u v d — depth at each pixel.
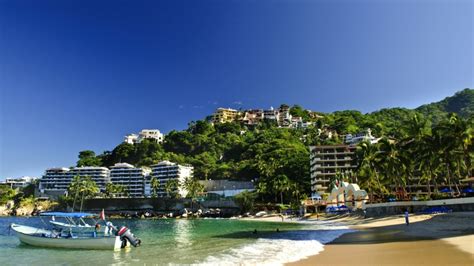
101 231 44.28
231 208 164.88
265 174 165.50
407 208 70.69
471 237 32.94
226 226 85.12
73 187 192.38
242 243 42.09
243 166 196.38
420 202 69.75
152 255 33.50
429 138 73.12
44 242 41.81
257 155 195.50
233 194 169.12
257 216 138.12
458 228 42.62
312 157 159.75
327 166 154.50
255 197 156.62
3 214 193.12
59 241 40.66
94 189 194.00
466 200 57.78
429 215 59.94
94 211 181.75
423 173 85.88
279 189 144.00
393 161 81.56
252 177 190.75
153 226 89.69
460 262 21.98
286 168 165.50
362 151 102.62
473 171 77.44
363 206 85.00
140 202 179.75
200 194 176.75
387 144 83.56
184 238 51.47
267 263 26.06
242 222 107.69
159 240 48.66
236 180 195.38
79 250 38.69
